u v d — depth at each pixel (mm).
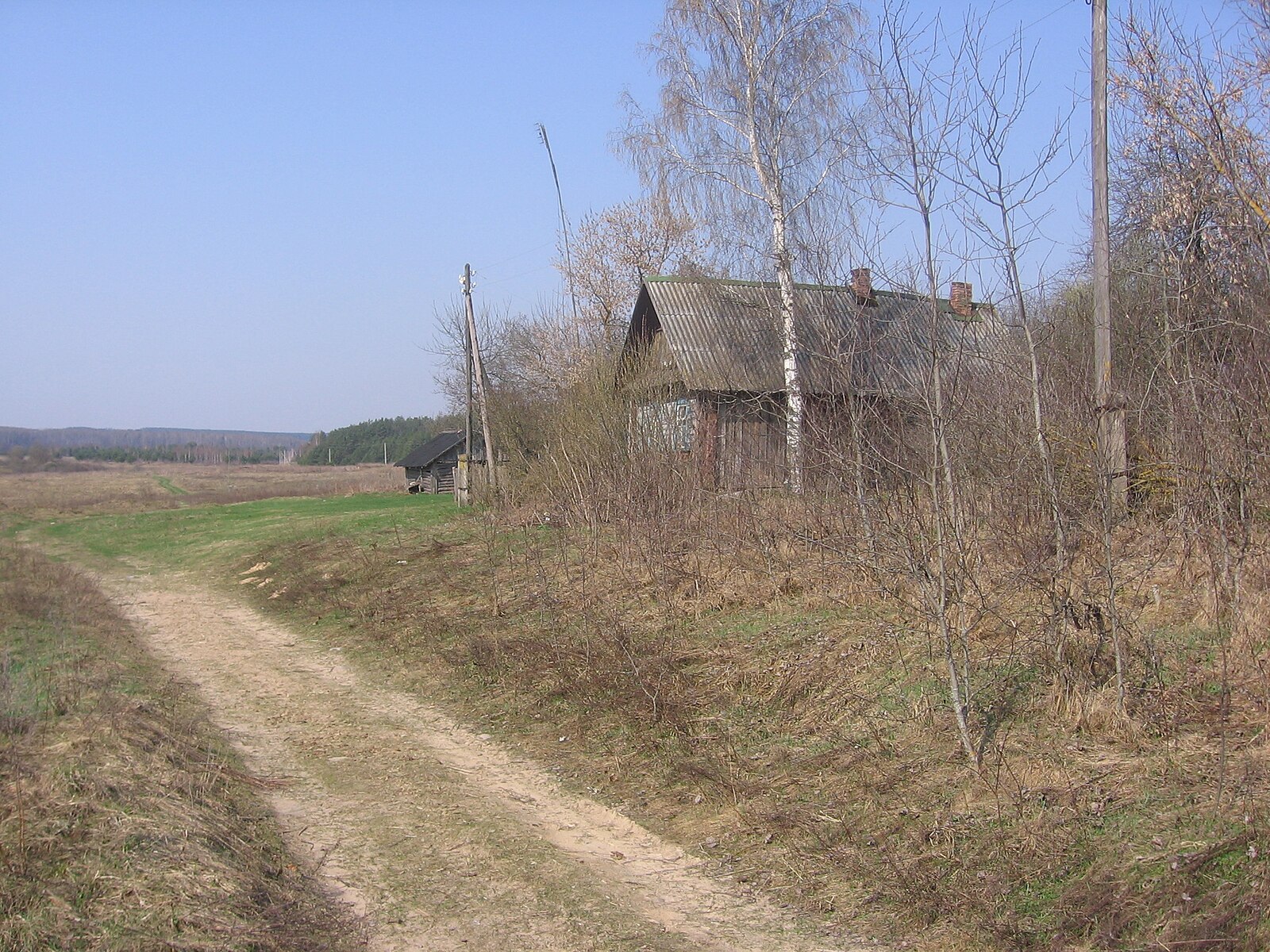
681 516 13344
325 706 10047
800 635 9211
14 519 33969
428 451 40188
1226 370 7781
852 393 6938
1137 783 5539
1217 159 7488
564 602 12320
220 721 9461
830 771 6758
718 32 17391
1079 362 9672
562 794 7328
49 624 12828
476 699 9820
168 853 5332
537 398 24016
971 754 6172
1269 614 6867
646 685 8734
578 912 5363
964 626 6496
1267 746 5516
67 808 5645
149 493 45594
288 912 5160
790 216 17016
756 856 5941
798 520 10414
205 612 16172
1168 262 8758
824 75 17031
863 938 4930
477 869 5953
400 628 12969
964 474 8016
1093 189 9469
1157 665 6656
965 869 5234
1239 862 4582
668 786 7148
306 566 18359
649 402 15867
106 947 4391
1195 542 7816
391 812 6957
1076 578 7477
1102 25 9391
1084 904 4656
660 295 19016
